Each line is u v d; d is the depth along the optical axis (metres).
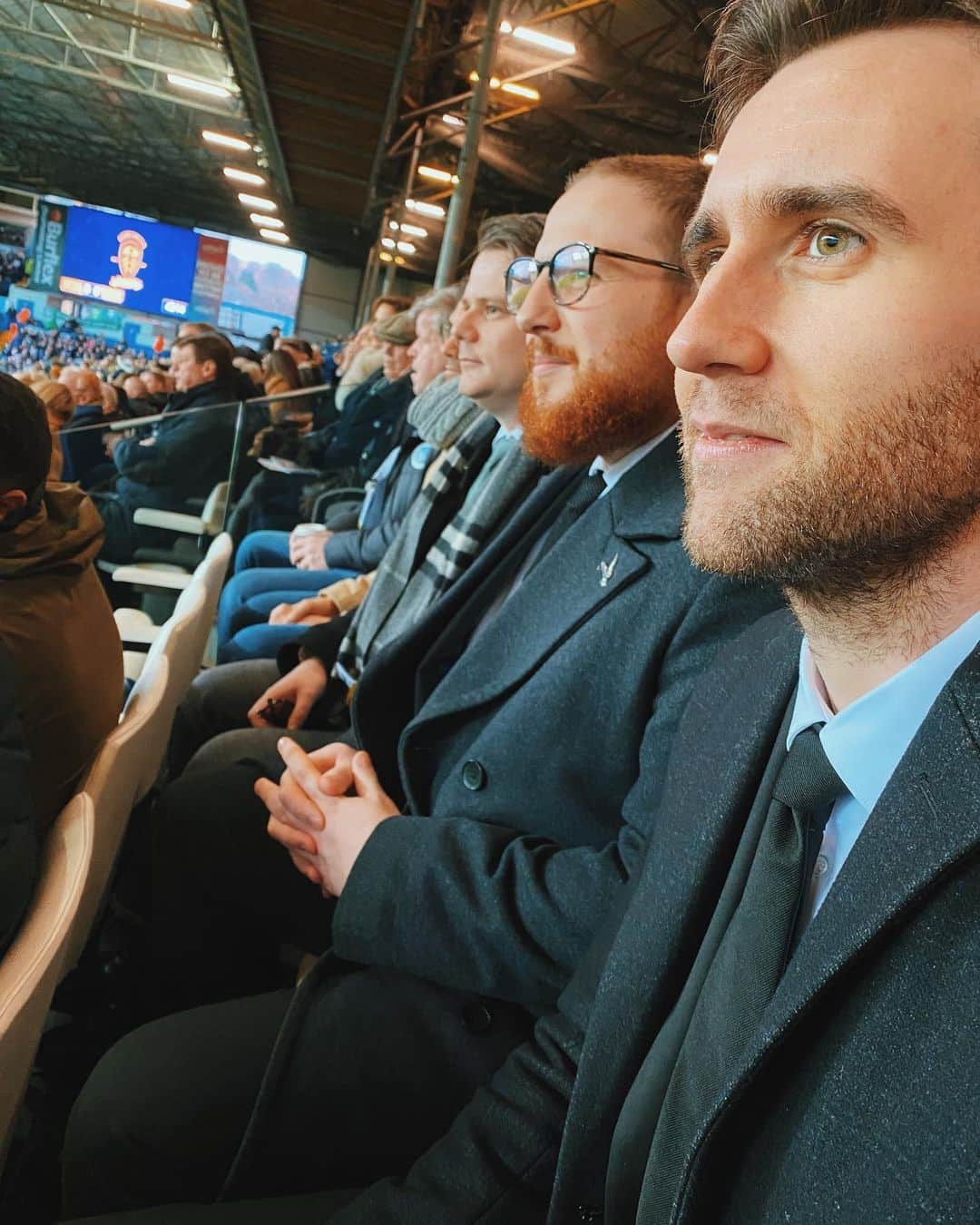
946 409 0.48
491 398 1.76
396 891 1.06
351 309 26.39
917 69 0.49
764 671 0.73
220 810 1.59
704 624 1.00
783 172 0.50
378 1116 1.02
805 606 0.57
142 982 1.76
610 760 1.09
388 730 1.51
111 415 4.92
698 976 0.66
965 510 0.49
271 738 1.80
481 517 1.71
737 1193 0.52
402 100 11.09
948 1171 0.40
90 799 1.09
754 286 0.52
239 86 12.32
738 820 0.69
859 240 0.49
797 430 0.51
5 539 1.34
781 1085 0.51
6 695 0.99
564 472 1.46
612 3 8.97
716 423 0.53
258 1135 0.99
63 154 23.97
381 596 1.91
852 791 0.56
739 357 0.51
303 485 3.82
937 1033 0.43
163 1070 1.06
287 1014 1.06
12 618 1.30
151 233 24.91
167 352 24.19
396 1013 1.06
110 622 1.53
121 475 3.43
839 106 0.50
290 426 3.68
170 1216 0.89
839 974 0.47
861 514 0.49
